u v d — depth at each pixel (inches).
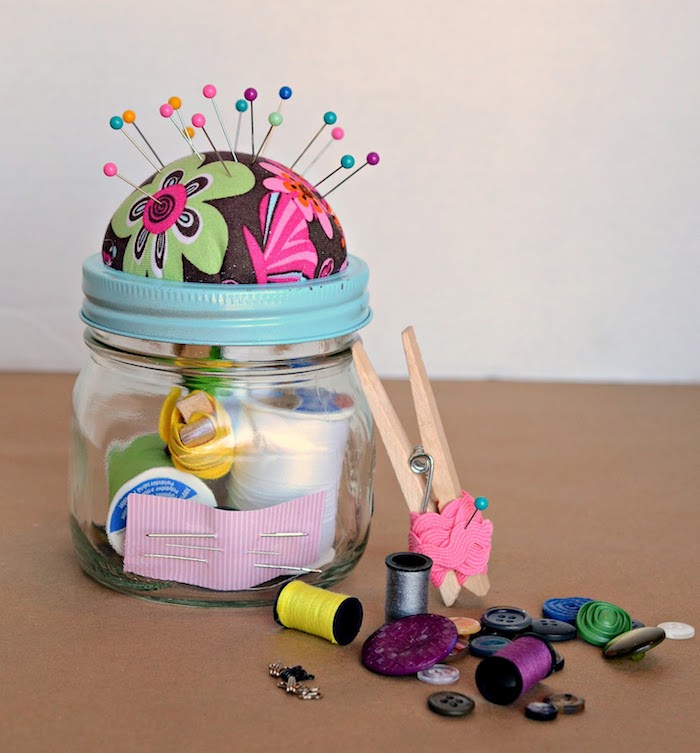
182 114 31.5
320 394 18.3
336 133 19.9
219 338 17.5
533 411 29.8
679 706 17.0
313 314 17.8
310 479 18.1
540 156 32.4
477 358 33.9
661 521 22.8
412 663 17.3
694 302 33.6
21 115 31.1
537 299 33.5
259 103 31.7
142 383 18.1
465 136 32.2
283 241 17.9
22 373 32.2
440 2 31.3
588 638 18.3
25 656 17.5
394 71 31.7
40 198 31.7
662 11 31.6
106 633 18.1
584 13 31.5
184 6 30.9
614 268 33.4
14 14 30.6
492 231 32.9
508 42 31.7
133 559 18.3
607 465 25.8
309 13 31.2
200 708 16.5
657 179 32.7
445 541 18.7
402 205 32.7
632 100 32.1
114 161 31.7
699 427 28.9
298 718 16.4
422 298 33.4
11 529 21.3
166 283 17.6
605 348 33.9
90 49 30.9
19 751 15.7
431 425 18.8
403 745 16.0
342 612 18.0
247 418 17.9
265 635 18.2
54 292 32.3
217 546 18.1
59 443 25.7
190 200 17.9
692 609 19.4
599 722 16.6
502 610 18.7
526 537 21.8
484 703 16.9
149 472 18.1
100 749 15.7
